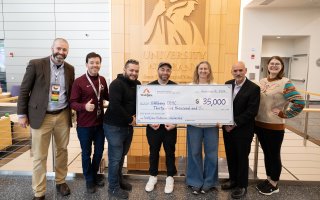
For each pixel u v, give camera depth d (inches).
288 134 216.5
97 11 348.8
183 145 167.9
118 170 99.1
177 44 166.6
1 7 354.0
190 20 165.5
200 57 166.9
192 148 101.0
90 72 96.3
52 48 91.3
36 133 91.4
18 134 187.2
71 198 97.0
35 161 93.0
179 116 98.4
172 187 102.7
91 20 350.9
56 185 102.0
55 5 350.3
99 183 106.8
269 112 96.2
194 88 97.3
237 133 96.0
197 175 102.6
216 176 102.3
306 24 333.4
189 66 167.3
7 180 111.4
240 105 95.0
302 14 331.6
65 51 91.0
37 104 89.8
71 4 348.8
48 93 90.9
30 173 115.7
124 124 94.8
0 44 367.2
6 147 177.0
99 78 100.3
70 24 352.8
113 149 95.7
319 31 334.0
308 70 348.2
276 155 98.4
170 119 98.7
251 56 341.1
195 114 98.0
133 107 98.7
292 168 147.8
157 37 166.6
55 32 356.5
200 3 164.9
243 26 337.7
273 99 95.3
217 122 96.8
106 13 348.5
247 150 96.0
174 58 167.2
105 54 356.2
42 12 353.1
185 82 167.9
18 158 162.6
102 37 353.1
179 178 112.0
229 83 101.4
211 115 97.0
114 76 169.8
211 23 165.6
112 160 96.6
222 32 166.1
